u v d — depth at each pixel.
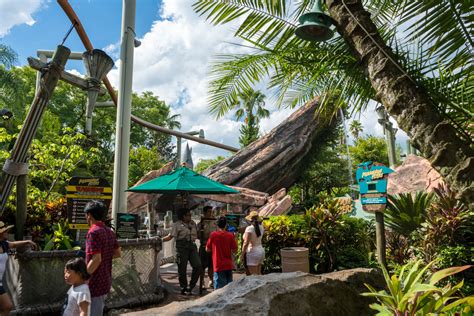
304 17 3.51
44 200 9.16
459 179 2.57
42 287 5.28
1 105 25.50
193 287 6.93
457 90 3.34
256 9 4.25
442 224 6.82
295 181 28.38
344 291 4.27
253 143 25.64
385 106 3.08
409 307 3.18
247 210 17.23
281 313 3.54
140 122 20.66
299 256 7.54
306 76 4.50
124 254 5.95
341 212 8.84
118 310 5.48
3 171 6.53
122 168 8.49
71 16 7.79
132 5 8.94
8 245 4.64
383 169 5.59
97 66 7.57
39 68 6.74
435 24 3.17
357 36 3.29
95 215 3.68
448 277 6.22
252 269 6.83
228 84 5.25
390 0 3.75
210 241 6.28
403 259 7.41
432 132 2.74
